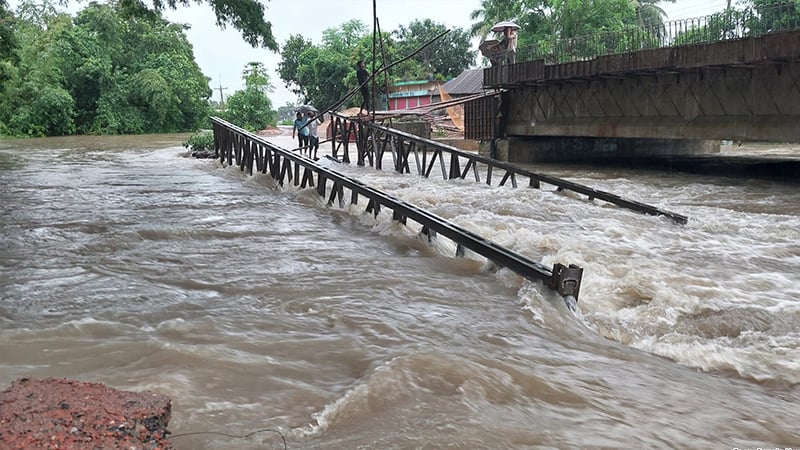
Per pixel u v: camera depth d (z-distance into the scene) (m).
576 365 4.04
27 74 44.34
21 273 6.24
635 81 18.53
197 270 6.43
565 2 36.06
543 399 3.47
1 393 2.83
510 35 22.48
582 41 19.70
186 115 51.59
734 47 14.93
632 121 18.73
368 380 3.54
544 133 21.75
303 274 6.27
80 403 2.77
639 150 25.58
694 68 16.05
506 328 4.73
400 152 17.41
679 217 9.48
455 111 36.03
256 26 22.14
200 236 8.32
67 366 3.77
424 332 4.55
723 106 16.31
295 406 3.30
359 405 3.28
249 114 47.03
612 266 6.70
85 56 47.31
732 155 23.70
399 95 46.12
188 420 3.08
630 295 5.75
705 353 4.29
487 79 22.67
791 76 14.79
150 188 13.95
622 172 18.69
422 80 47.12
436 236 7.83
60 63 45.88
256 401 3.34
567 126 20.89
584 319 5.10
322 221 9.65
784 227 9.02
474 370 3.72
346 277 6.14
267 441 2.90
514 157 22.95
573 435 3.04
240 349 4.11
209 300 5.34
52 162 22.09
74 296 5.42
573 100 20.58
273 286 5.79
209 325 4.59
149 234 8.32
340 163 20.44
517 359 4.07
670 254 7.51
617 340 4.73
